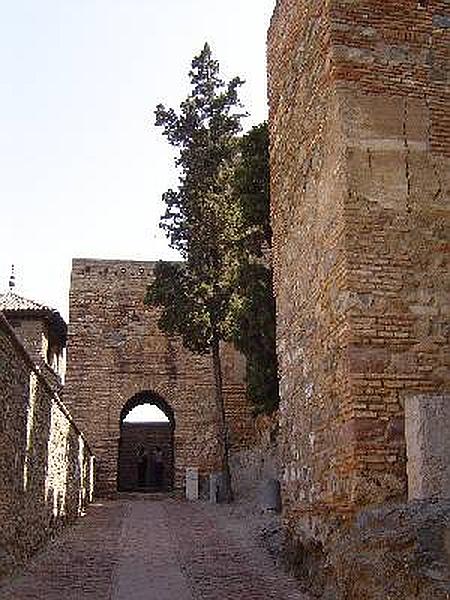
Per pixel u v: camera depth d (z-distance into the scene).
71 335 32.53
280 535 13.19
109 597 9.69
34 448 12.48
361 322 8.99
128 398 32.03
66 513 17.41
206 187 24.66
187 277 24.53
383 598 6.96
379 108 9.68
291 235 11.65
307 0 11.07
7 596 9.57
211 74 25.53
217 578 10.92
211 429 30.78
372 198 9.38
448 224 9.49
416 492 8.24
